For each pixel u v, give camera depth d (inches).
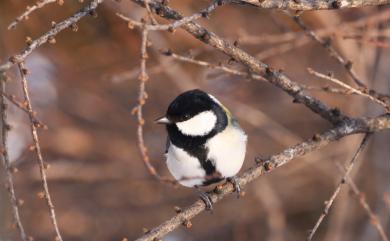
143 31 206.8
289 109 563.5
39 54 513.7
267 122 526.6
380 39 460.8
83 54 501.7
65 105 554.6
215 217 573.0
